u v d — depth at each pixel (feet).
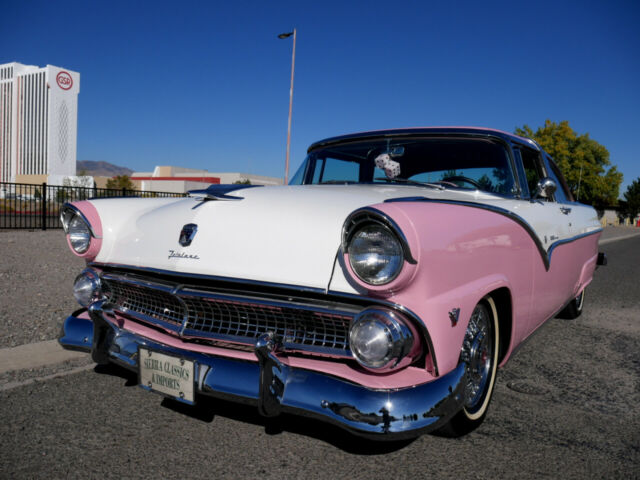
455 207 6.95
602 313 17.95
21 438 7.48
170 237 7.64
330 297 6.18
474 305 6.61
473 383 7.57
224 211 7.48
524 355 12.50
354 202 7.27
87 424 7.97
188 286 7.07
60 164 567.18
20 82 568.82
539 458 7.21
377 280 5.66
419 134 10.37
